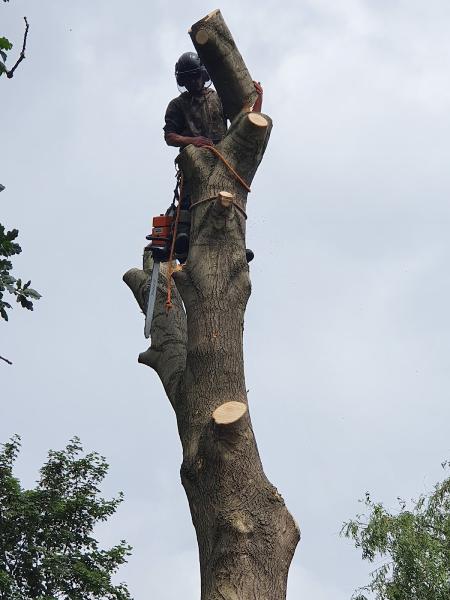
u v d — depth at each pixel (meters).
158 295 7.10
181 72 7.50
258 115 6.79
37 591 19.97
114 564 21.23
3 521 20.56
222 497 5.78
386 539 14.18
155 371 6.79
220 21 6.94
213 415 5.89
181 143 7.27
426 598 13.71
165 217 7.12
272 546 5.70
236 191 6.72
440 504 14.80
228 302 6.37
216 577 5.63
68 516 21.23
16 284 7.66
